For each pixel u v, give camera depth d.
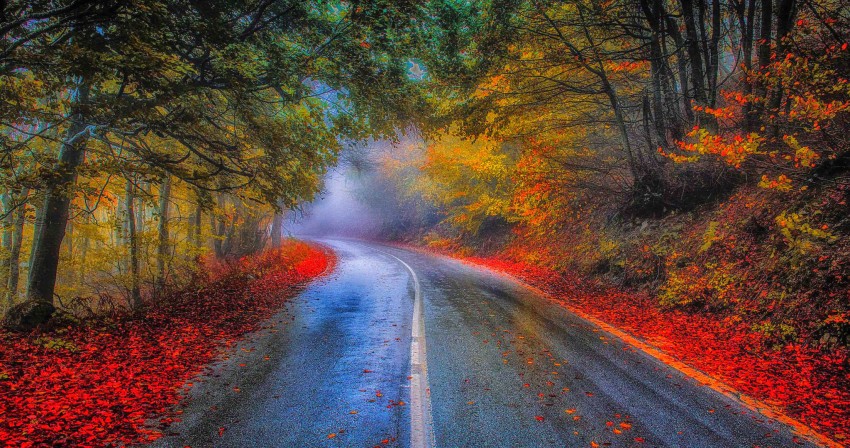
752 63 10.48
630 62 12.90
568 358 5.85
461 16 9.62
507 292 11.87
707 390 4.73
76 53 5.13
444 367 5.51
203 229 16.83
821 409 4.24
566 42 11.73
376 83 8.75
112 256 13.07
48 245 8.65
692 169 11.29
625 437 3.68
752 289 7.39
